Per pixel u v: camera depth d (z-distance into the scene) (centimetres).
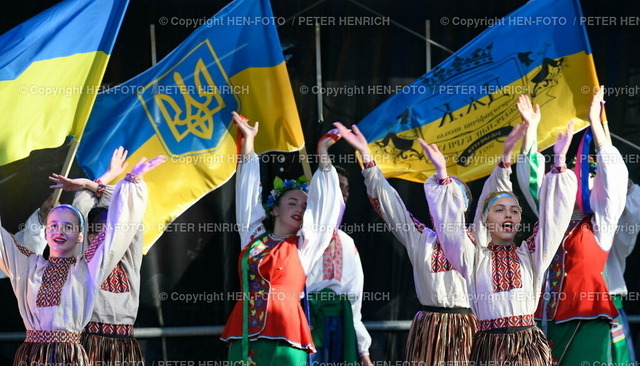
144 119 1389
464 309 1345
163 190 1373
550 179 1149
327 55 1603
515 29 1463
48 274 1167
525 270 1155
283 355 1141
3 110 1275
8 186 1565
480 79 1463
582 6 1612
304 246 1178
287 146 1388
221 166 1388
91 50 1318
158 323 1577
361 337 1368
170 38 1582
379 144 1460
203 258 1591
